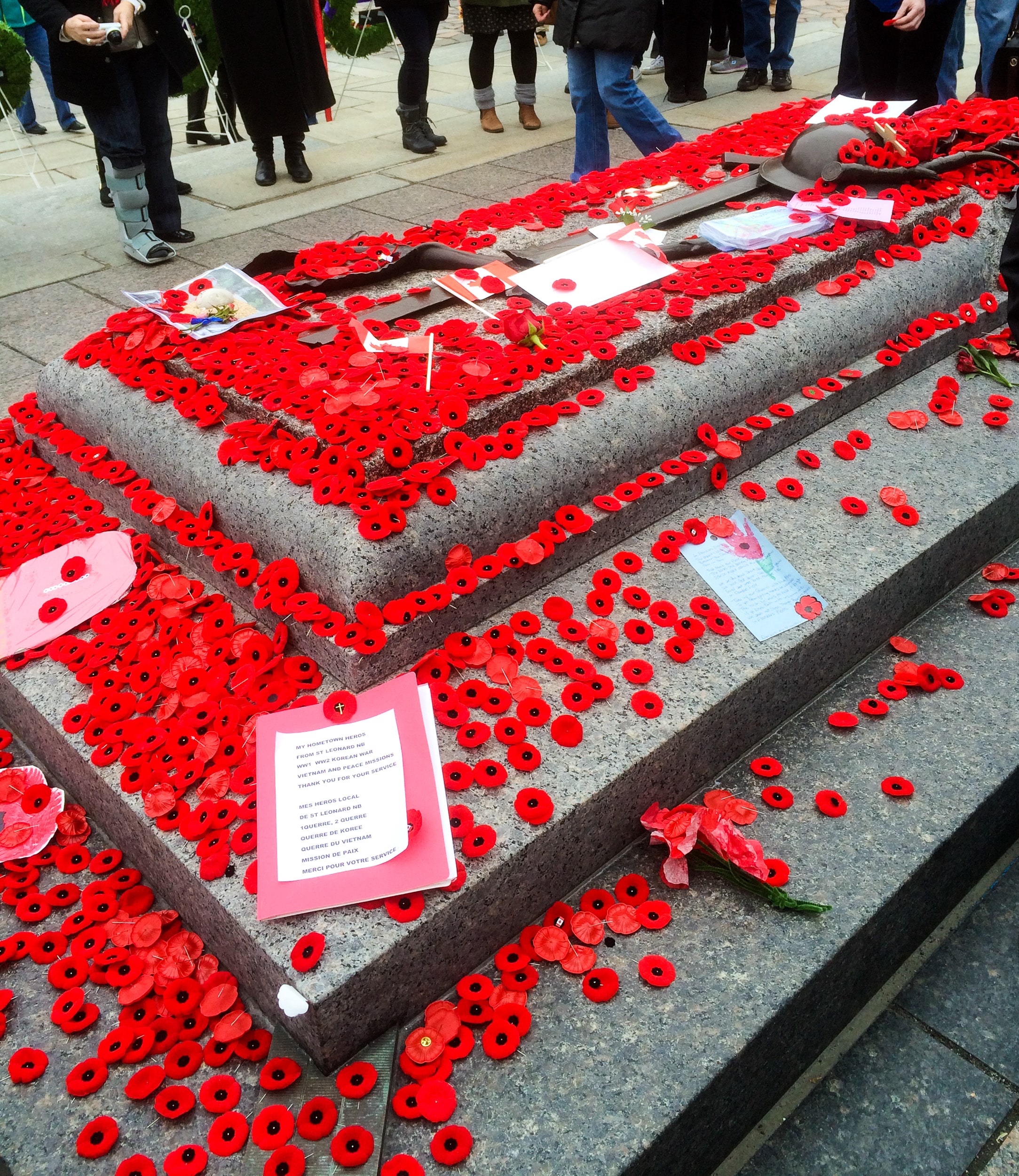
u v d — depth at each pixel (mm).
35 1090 1811
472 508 2350
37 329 4727
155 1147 1709
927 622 2836
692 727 2172
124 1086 1805
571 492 2531
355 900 1796
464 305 3152
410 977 1815
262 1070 1774
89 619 2527
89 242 5820
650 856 2186
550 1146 1660
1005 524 3002
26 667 2445
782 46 7812
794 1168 1932
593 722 2152
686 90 7770
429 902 1806
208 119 8570
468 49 10797
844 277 3346
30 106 8484
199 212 6215
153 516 2670
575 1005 1884
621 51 5211
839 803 2250
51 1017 1911
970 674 2641
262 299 3193
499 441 2465
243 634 2359
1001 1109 2002
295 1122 1695
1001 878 2518
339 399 2461
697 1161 1858
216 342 2963
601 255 3238
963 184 3844
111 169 5148
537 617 2387
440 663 2227
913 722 2498
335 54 10828
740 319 3092
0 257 5672
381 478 2322
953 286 3564
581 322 2869
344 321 3014
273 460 2453
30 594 2648
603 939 1992
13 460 3260
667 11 7438
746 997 1881
